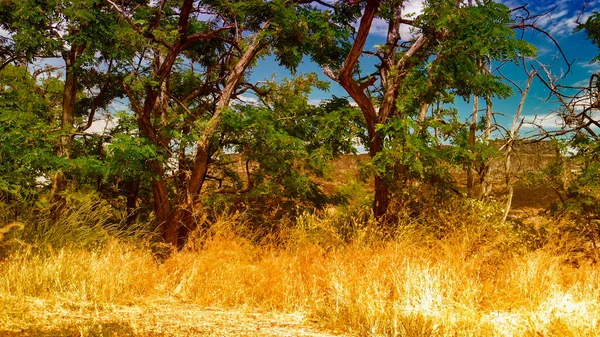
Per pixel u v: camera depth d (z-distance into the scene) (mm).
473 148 12164
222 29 12016
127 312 4406
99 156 11555
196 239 6953
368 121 12078
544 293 5008
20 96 12789
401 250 6094
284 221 10609
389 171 11086
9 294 4391
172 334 3666
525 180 12672
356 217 9703
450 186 11984
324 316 4527
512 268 5746
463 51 10703
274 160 13125
